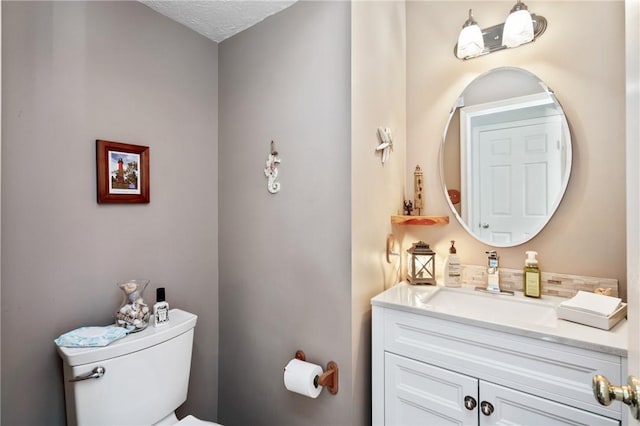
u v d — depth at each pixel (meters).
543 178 1.31
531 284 1.25
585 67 1.23
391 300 1.20
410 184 1.66
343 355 1.20
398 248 1.57
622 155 1.16
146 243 1.38
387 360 1.18
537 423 0.89
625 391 0.51
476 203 1.46
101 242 1.24
